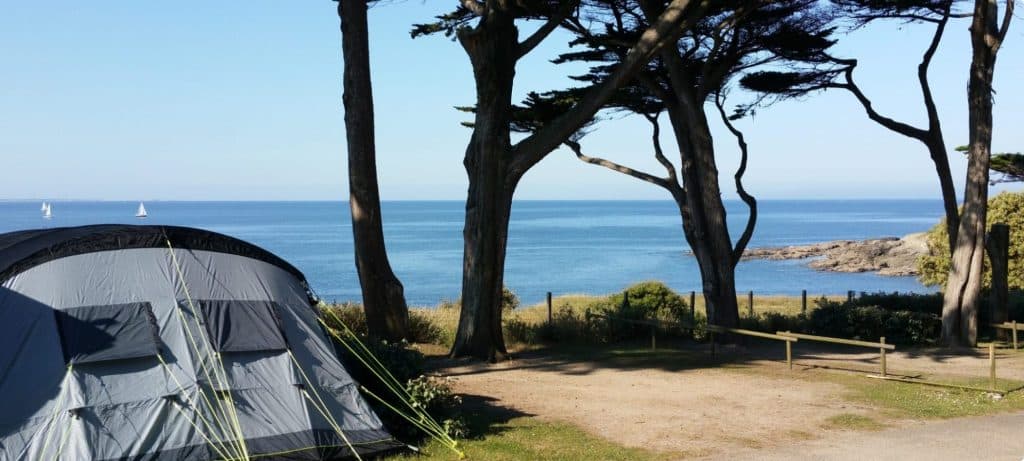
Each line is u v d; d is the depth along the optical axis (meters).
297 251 83.75
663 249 98.69
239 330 8.37
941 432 9.62
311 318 9.17
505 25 14.64
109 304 7.91
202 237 8.84
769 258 86.88
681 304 22.45
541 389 12.40
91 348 7.57
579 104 14.61
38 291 7.75
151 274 8.27
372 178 15.86
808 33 17.55
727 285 17.83
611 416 10.52
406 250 91.19
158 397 7.63
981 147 17.67
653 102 18.98
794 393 12.16
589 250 96.38
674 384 12.91
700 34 17.48
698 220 18.00
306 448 8.01
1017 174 19.44
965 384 12.80
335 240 103.81
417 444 8.85
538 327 18.95
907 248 76.25
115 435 7.33
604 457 8.50
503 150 15.10
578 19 17.55
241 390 8.06
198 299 8.33
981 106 17.59
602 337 18.66
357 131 15.61
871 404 11.33
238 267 8.86
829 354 16.77
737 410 10.92
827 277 67.31
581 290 52.12
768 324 20.08
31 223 113.00
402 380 9.61
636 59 14.12
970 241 17.86
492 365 14.70
